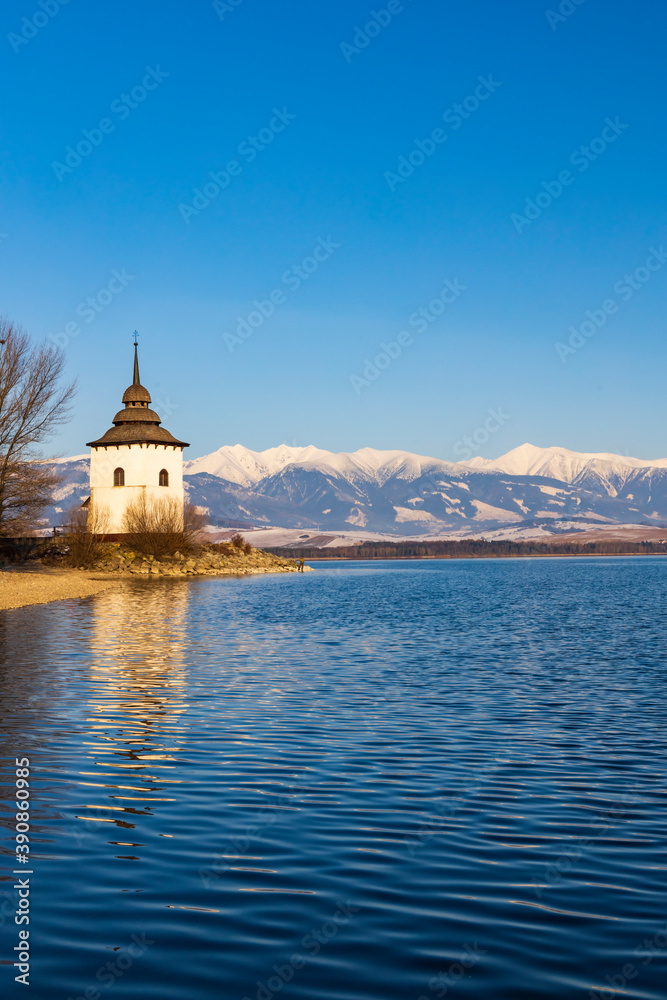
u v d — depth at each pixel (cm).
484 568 16688
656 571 13575
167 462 10812
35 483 6738
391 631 3678
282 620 4200
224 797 1133
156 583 7856
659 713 1786
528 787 1205
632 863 894
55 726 1584
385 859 899
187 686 2072
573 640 3328
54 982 630
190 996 612
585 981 639
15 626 3562
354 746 1456
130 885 818
